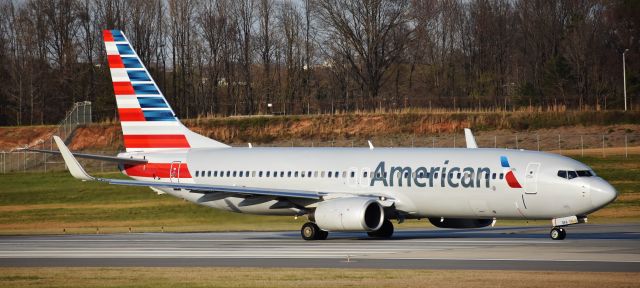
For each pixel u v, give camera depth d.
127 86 181.25
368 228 149.25
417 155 156.25
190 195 177.12
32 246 150.12
